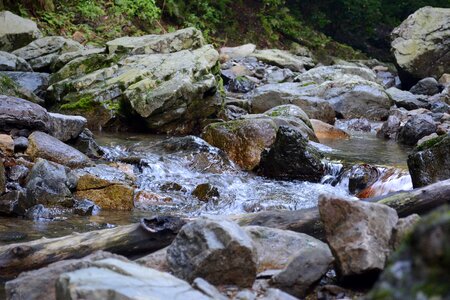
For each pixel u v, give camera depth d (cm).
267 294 305
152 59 1252
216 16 2342
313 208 441
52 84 1236
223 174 842
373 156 963
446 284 133
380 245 336
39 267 393
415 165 659
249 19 2502
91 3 1877
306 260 343
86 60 1298
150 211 661
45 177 652
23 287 315
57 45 1459
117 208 663
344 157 932
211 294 284
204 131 949
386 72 2353
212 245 318
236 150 911
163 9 2161
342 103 1526
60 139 827
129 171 787
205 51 1322
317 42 2578
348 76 1655
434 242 138
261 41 2447
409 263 139
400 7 2959
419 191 448
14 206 606
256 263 323
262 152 875
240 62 1984
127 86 1169
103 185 675
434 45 2047
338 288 339
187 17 2217
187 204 702
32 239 523
